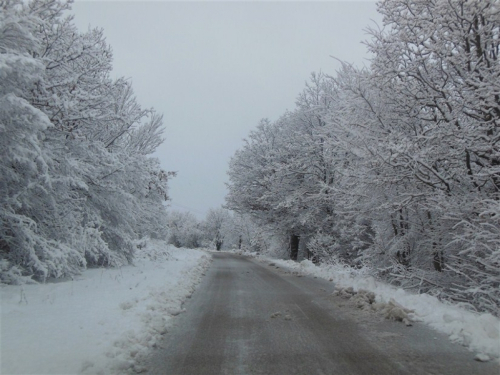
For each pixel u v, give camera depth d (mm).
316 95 25562
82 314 6168
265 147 29734
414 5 10750
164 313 7020
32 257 8273
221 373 4242
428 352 4930
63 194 9875
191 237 77188
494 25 9719
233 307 8055
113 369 4191
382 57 11234
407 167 10289
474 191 9727
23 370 3844
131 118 14273
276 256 32188
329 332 5988
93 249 11117
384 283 11859
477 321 5832
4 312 5918
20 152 7859
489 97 9055
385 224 12938
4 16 7469
